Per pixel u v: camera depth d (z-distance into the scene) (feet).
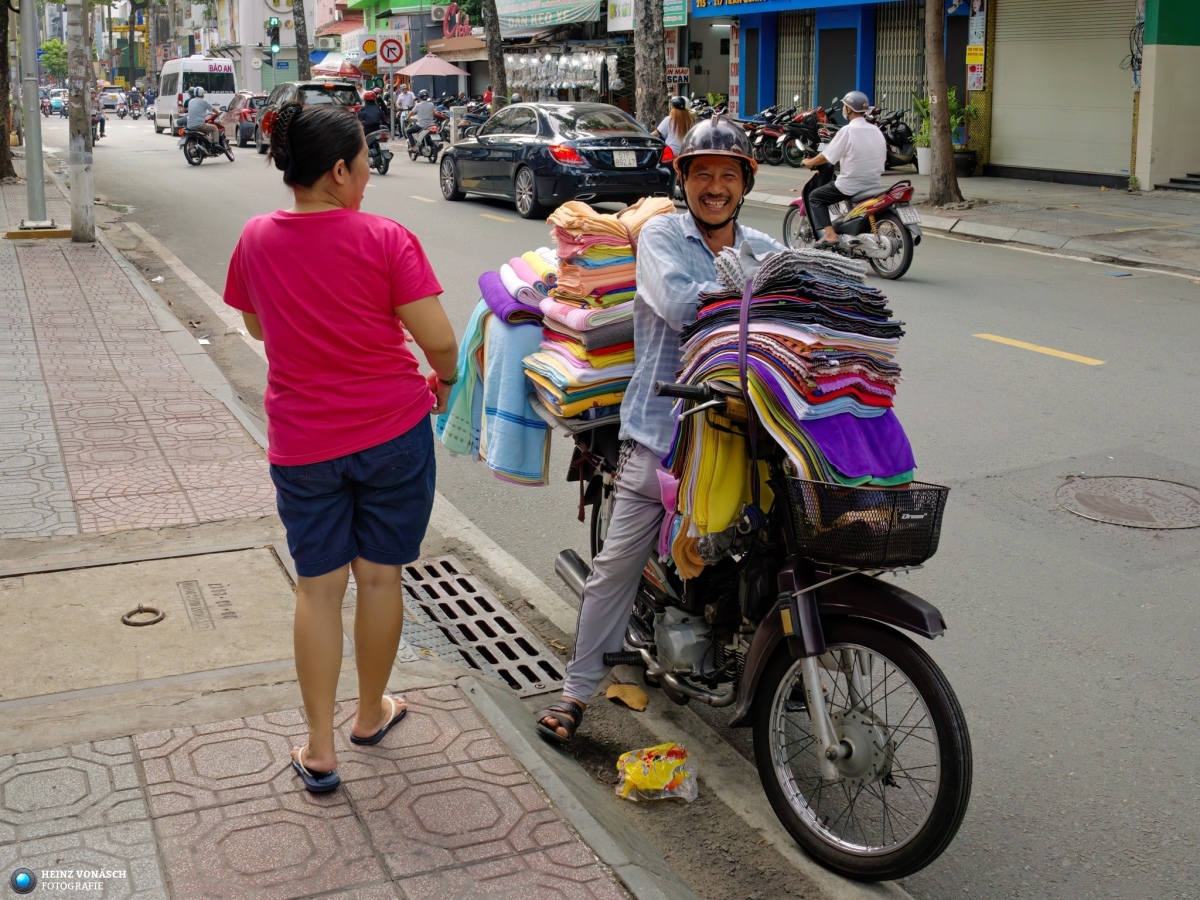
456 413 14.17
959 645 14.28
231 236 48.26
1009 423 22.54
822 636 9.78
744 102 87.71
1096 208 52.42
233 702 11.35
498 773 10.43
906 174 68.44
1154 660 13.91
